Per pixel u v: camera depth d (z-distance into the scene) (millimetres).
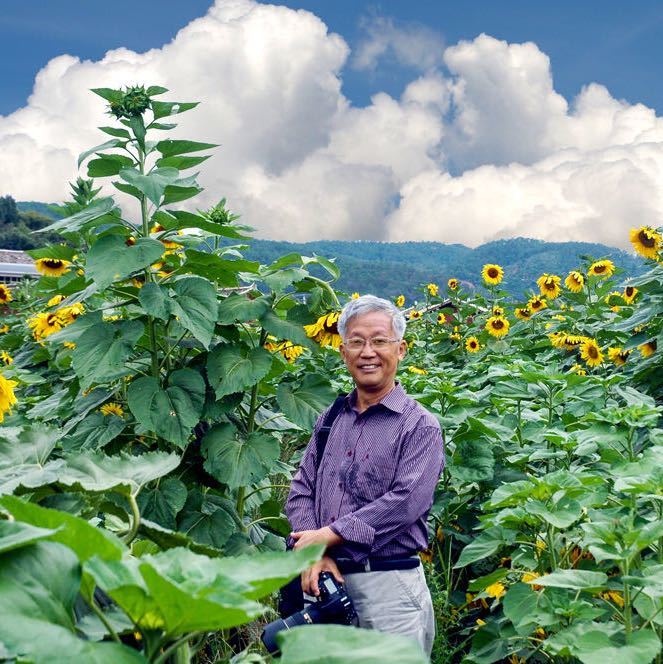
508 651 3037
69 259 4391
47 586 1098
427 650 2936
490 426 4078
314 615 2652
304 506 3045
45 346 5461
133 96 3639
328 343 3811
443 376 6090
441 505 4023
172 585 1020
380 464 2861
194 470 3896
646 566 2605
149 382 3625
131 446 3990
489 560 4137
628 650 2139
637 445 4020
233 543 3662
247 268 3820
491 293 11117
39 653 977
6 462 2207
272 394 4332
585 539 2510
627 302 8922
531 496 2736
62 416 4363
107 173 3812
